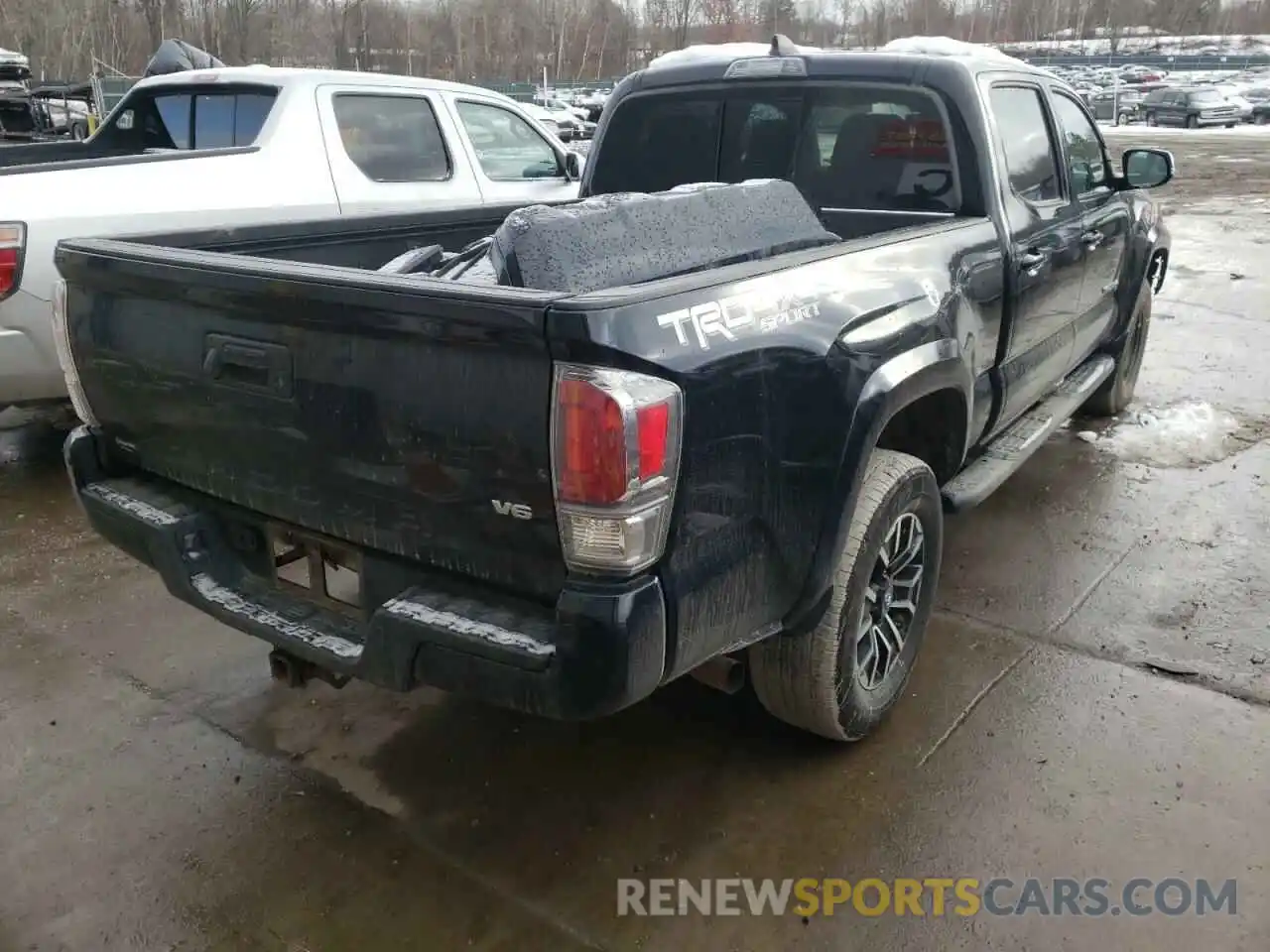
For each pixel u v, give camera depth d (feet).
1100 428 18.88
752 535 7.43
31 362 15.38
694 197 9.60
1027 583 13.04
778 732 10.16
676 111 13.64
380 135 20.08
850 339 8.24
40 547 14.48
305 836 8.86
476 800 9.29
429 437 6.90
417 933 7.83
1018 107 12.93
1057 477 16.53
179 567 8.60
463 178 21.25
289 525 8.17
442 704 10.77
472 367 6.59
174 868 8.50
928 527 10.03
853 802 9.14
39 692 10.97
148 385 8.61
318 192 18.71
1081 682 10.85
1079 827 8.77
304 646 7.86
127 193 16.11
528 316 6.21
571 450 6.28
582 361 6.19
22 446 18.58
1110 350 17.75
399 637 7.14
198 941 7.78
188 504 8.90
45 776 9.61
